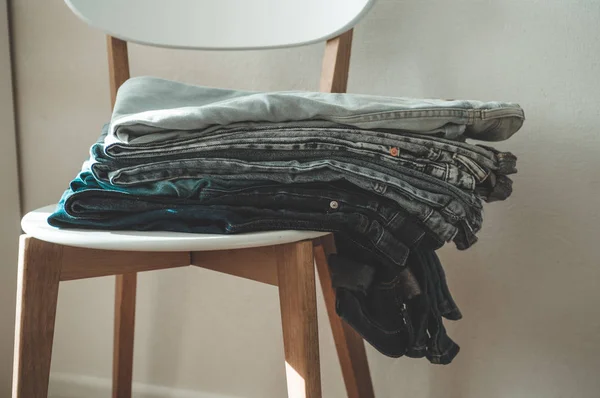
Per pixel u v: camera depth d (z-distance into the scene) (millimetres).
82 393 1406
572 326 1146
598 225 1120
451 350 854
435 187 736
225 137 719
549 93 1126
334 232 735
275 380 1312
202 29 1110
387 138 737
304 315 712
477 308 1193
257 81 1271
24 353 719
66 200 703
